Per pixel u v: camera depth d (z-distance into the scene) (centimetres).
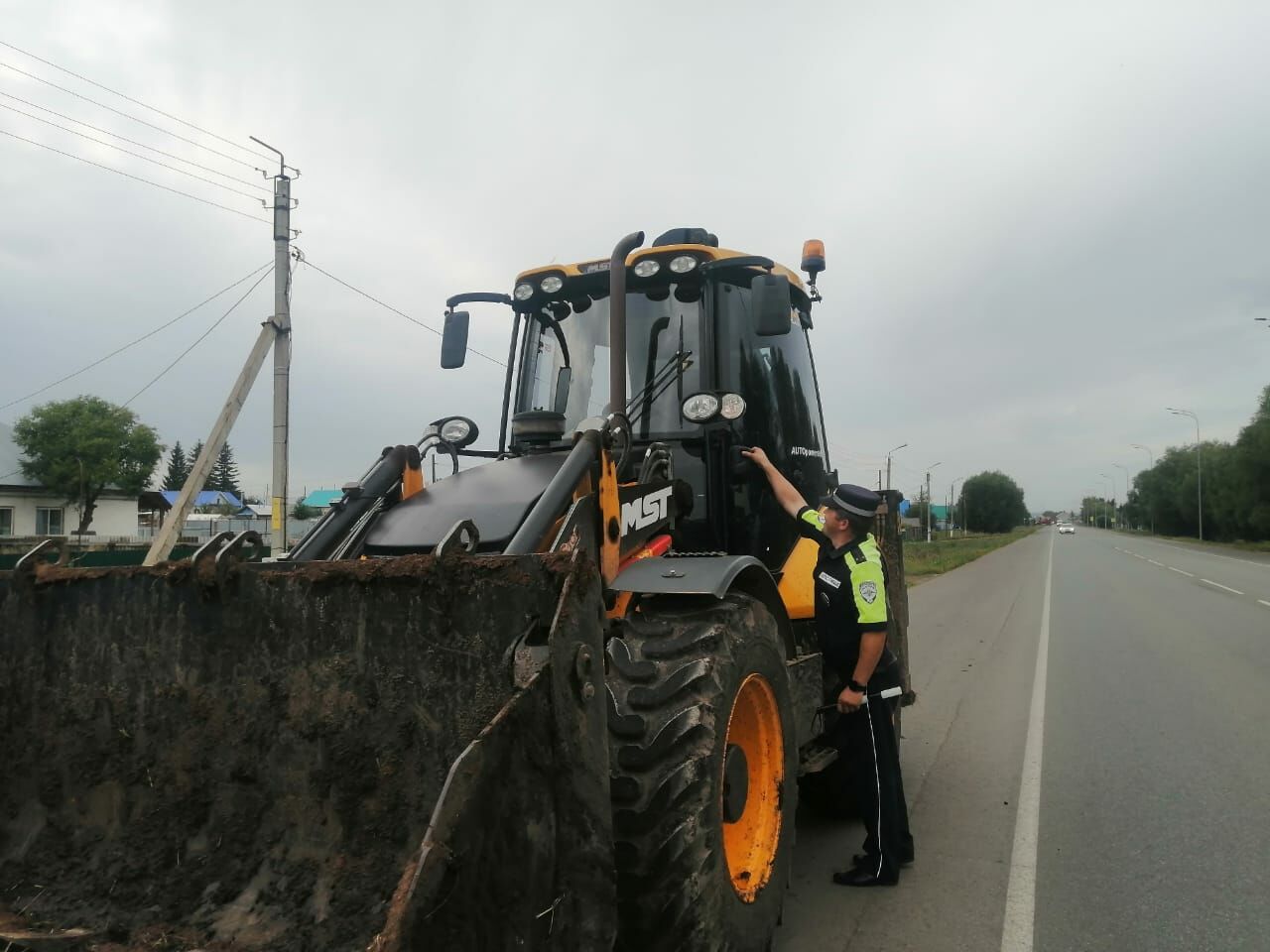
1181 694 862
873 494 417
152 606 271
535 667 216
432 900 172
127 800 264
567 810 207
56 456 3744
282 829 244
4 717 285
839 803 512
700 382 432
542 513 301
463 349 485
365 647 243
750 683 324
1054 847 466
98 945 231
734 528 432
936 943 360
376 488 368
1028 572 3136
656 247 444
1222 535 6775
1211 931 366
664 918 262
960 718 786
